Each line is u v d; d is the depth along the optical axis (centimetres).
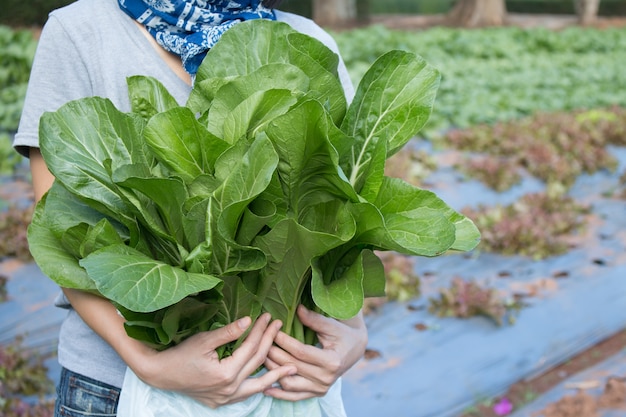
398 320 476
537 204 667
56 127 146
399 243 143
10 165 690
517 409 394
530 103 1080
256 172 137
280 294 156
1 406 362
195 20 169
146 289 126
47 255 146
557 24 2048
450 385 412
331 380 164
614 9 2247
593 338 464
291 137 139
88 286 147
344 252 156
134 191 142
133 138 151
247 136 147
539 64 1345
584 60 1408
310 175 147
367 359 434
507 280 539
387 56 159
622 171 795
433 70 158
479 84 1148
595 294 519
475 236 154
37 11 1287
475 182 737
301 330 164
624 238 616
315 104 133
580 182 761
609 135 900
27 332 432
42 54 168
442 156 823
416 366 429
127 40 169
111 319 158
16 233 537
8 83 927
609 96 1147
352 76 1131
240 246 141
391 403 394
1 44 973
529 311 493
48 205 149
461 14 2023
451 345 451
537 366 434
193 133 144
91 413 169
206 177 143
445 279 536
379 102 160
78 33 167
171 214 142
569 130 878
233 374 150
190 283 130
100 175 146
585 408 385
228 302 153
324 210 154
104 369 168
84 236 147
